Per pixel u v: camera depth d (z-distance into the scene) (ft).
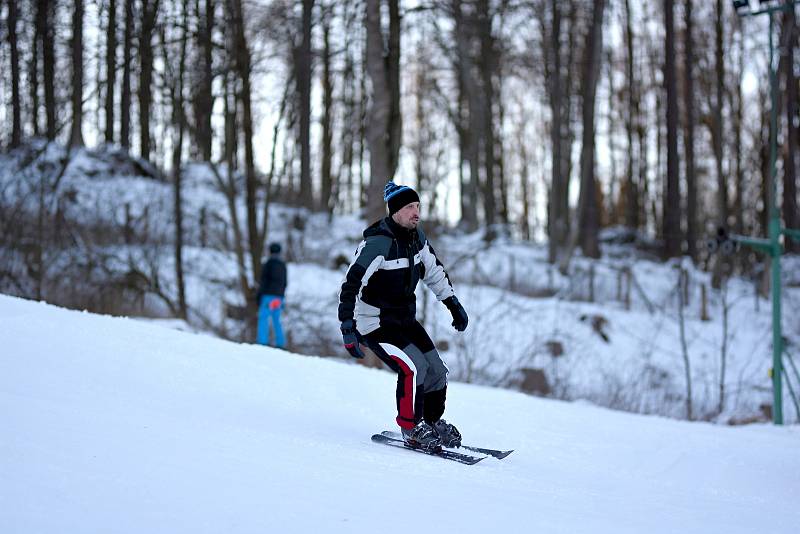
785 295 112.27
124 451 12.76
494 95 161.89
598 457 21.90
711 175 168.76
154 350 23.68
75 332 23.31
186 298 71.72
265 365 25.90
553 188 119.96
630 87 149.89
